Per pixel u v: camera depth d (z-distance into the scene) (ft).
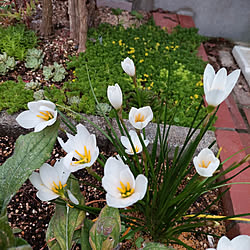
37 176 0.91
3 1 2.31
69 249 0.93
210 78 0.81
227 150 1.73
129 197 0.75
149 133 1.68
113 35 2.52
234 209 1.44
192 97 2.01
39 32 2.43
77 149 0.84
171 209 1.10
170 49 2.51
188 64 2.33
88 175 1.56
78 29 2.35
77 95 1.89
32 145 0.91
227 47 3.11
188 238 1.36
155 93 2.01
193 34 2.78
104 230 0.80
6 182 0.89
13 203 1.41
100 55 2.26
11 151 1.62
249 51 2.86
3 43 2.19
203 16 3.17
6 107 1.74
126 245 1.29
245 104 2.42
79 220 0.97
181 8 3.16
